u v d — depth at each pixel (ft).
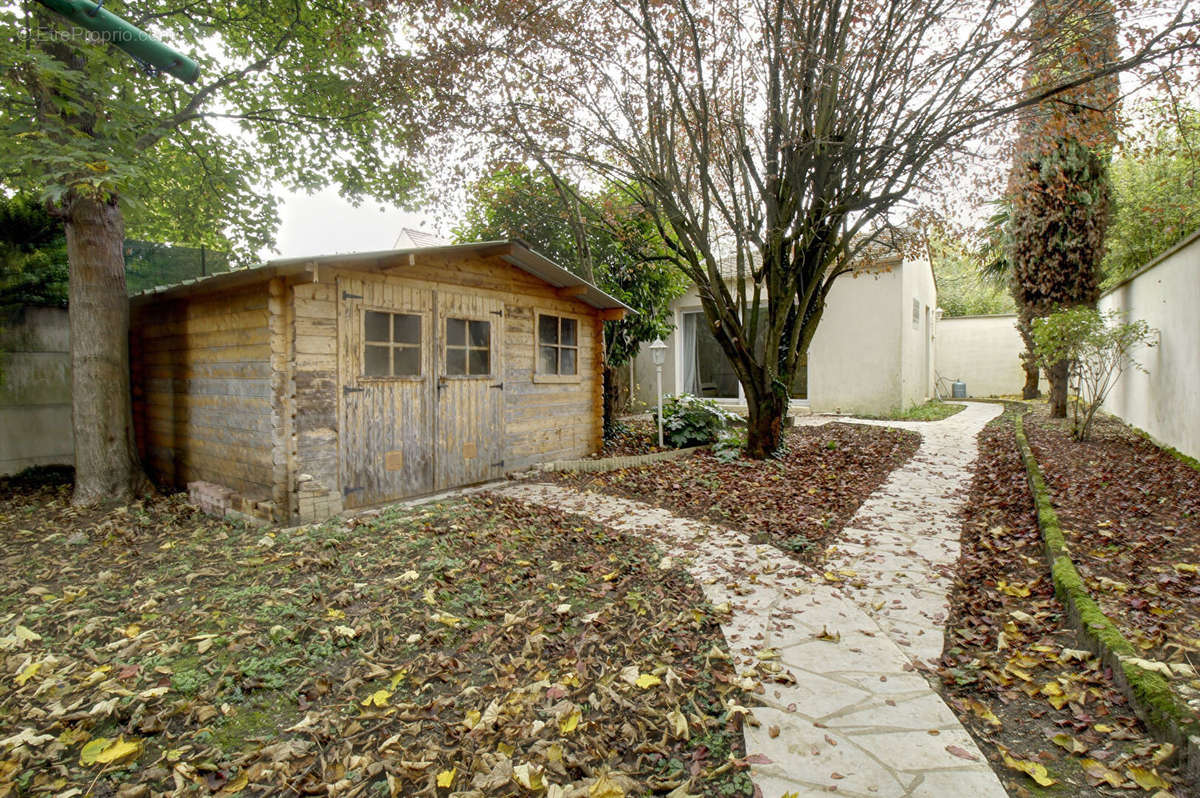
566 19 20.48
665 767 6.35
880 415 38.24
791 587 11.28
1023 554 12.77
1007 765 6.29
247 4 22.80
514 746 6.72
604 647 8.97
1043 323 25.41
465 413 20.27
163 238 29.55
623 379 42.39
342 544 13.50
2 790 5.95
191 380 19.67
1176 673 7.41
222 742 6.85
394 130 26.14
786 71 19.75
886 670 8.25
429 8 21.09
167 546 13.91
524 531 14.74
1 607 10.57
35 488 20.63
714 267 23.47
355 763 6.43
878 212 22.21
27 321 22.17
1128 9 16.66
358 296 16.93
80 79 15.16
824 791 5.90
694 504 17.81
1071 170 31.24
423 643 9.16
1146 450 22.34
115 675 8.15
